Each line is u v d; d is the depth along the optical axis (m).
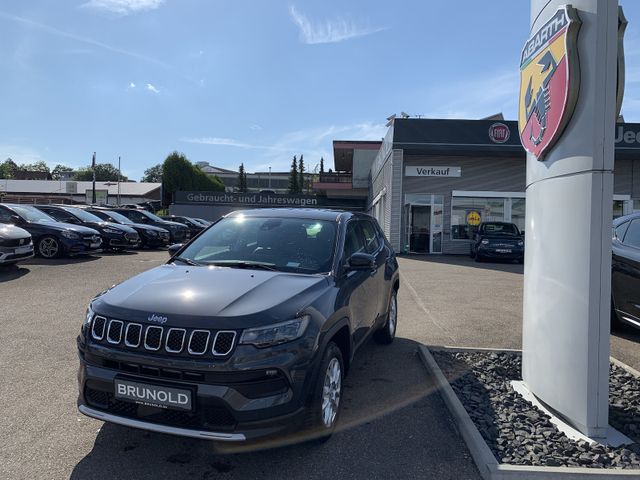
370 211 35.56
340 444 3.52
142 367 3.00
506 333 6.84
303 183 110.75
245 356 2.92
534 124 4.19
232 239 4.59
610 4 3.43
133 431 3.61
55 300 8.12
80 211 18.12
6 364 4.96
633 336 6.80
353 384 4.74
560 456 3.28
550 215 3.95
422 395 4.47
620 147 19.12
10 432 3.55
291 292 3.42
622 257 6.41
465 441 3.58
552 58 3.81
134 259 15.28
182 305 3.14
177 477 3.04
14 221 14.10
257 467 3.18
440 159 21.23
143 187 77.50
